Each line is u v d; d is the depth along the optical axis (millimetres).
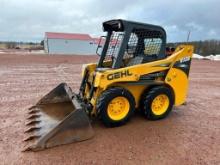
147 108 4465
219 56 30562
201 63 21344
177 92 4840
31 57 23047
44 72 11406
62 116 4348
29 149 3318
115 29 4523
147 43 4445
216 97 7023
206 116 5125
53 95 4996
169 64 4555
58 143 3473
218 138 3984
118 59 4199
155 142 3736
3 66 13609
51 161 3109
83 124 3615
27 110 5074
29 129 3842
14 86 7668
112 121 4105
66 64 16156
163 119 4758
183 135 4043
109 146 3543
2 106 5375
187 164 3150
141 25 4285
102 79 3898
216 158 3326
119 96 4082
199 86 8859
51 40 45875
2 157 3164
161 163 3150
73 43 47344
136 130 4148
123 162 3145
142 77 4355
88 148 3461
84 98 4508
